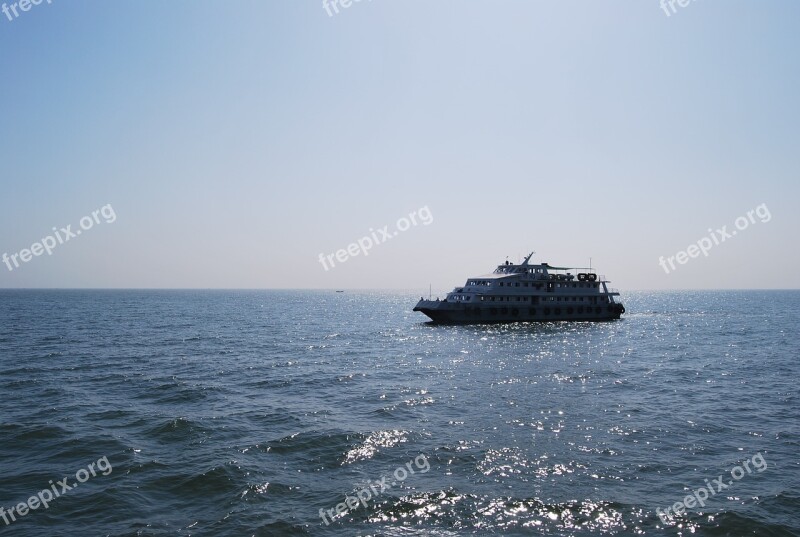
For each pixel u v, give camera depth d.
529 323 103.25
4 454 27.08
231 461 25.58
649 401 38.88
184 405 37.59
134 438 29.59
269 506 20.97
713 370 53.16
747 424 32.66
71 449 27.66
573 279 107.81
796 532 19.09
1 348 67.44
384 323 121.19
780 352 67.38
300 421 33.25
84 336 83.31
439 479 23.67
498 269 107.75
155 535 18.64
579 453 27.09
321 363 58.03
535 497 21.72
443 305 97.56
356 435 29.97
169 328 100.75
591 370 52.91
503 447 27.98
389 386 44.78
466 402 38.50
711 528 19.31
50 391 41.72
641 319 130.75
